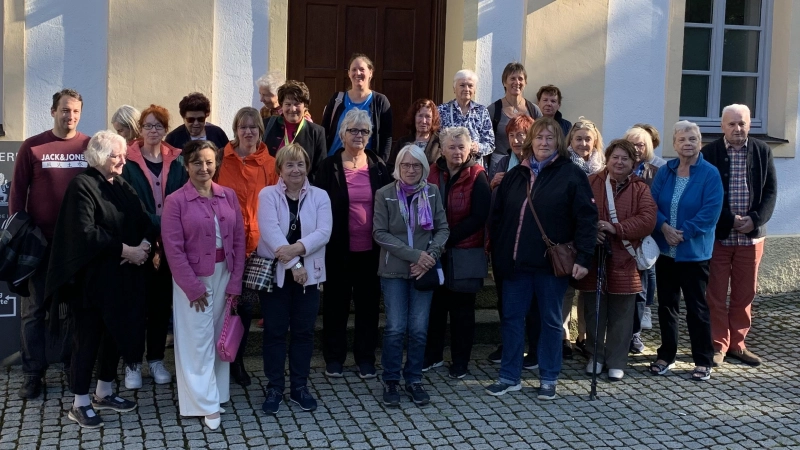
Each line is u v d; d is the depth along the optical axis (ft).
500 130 22.15
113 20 21.75
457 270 18.25
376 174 18.75
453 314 18.95
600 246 18.37
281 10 22.89
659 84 25.52
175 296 16.20
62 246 15.69
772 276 26.58
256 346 20.03
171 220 15.97
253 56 22.84
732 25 26.81
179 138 19.62
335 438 15.71
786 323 23.66
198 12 22.27
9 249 16.89
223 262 16.53
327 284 18.78
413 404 17.48
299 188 17.02
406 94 25.73
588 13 24.70
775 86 26.68
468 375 19.34
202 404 16.03
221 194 16.58
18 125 21.48
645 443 15.79
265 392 17.39
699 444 15.80
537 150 17.67
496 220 18.29
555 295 17.74
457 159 18.21
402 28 25.49
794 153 26.55
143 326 16.46
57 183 17.37
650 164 20.67
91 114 21.99
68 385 17.49
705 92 26.99
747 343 22.00
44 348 17.44
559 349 17.90
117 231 15.88
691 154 19.19
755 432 16.39
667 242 19.11
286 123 19.70
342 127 18.53
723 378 19.44
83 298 15.70
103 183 15.98
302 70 25.05
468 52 24.13
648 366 20.12
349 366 19.79
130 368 16.79
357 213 18.53
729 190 20.33
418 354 17.70
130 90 22.04
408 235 17.44
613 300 19.06
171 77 22.27
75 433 15.65
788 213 26.71
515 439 15.85
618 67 25.11
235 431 15.92
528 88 24.58
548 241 17.43
